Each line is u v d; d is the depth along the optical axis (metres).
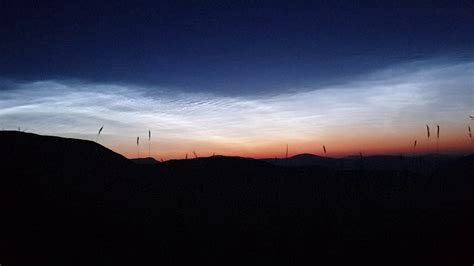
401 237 18.84
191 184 32.56
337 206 27.36
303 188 33.62
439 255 15.49
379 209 25.97
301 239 19.64
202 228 21.50
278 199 29.98
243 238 19.88
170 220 22.55
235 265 16.16
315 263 16.20
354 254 17.11
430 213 23.44
